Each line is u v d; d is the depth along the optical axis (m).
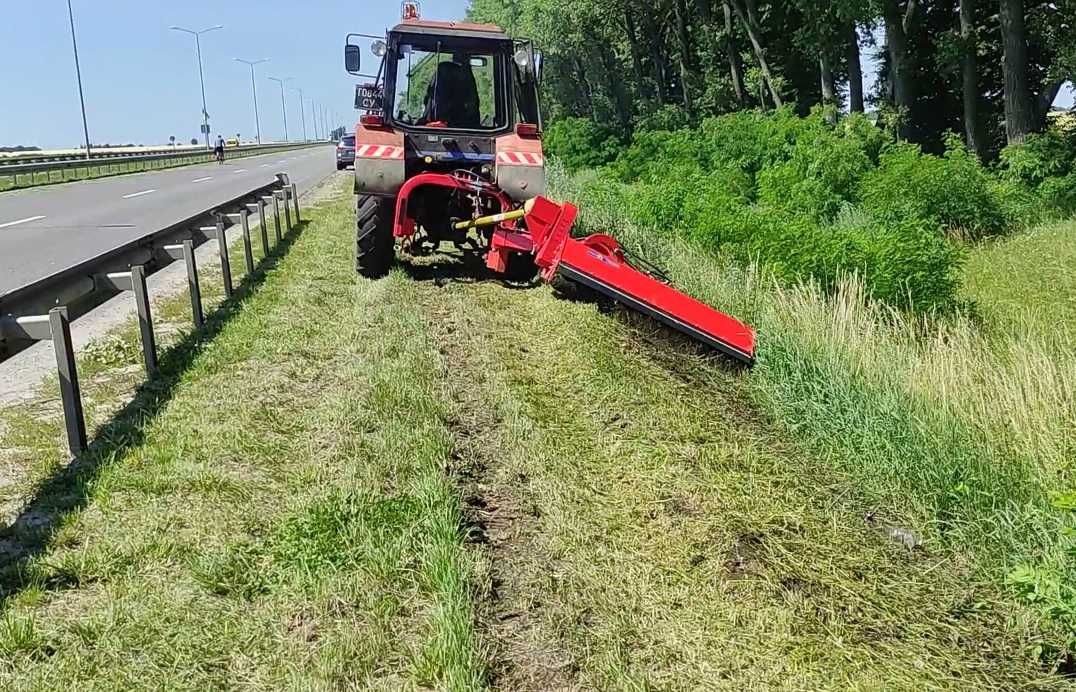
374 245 9.55
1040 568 3.62
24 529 3.76
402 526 3.84
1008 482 4.55
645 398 5.74
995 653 3.36
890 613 3.54
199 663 2.94
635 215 13.31
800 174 15.97
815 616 3.43
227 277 8.38
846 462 5.11
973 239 13.82
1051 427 5.23
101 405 5.30
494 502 4.27
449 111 9.91
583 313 7.59
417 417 5.18
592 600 3.43
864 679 3.07
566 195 17.05
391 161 9.23
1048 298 9.25
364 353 6.52
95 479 4.20
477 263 10.42
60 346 4.42
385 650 3.04
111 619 3.13
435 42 9.84
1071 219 13.91
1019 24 17.42
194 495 4.13
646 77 43.62
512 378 6.16
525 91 10.09
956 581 3.88
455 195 9.46
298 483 4.31
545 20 37.38
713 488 4.48
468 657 2.93
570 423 5.35
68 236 13.46
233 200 10.88
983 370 6.37
